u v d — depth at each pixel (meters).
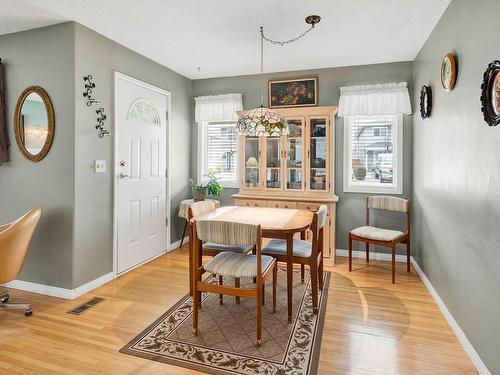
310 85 4.17
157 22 2.85
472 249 1.99
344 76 4.06
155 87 3.91
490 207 1.75
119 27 2.95
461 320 2.18
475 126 1.95
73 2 2.50
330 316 2.55
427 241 3.13
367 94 3.90
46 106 2.89
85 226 2.99
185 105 4.60
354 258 4.11
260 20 2.79
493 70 1.63
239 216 2.90
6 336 2.25
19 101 2.99
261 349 2.11
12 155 3.06
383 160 4.07
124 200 3.48
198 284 2.28
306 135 3.93
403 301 2.82
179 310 2.66
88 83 2.96
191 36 3.15
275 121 2.60
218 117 4.51
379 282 3.26
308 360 1.98
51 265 2.94
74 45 2.82
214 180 4.47
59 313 2.59
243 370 1.89
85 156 2.96
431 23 2.82
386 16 2.70
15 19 2.77
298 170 3.99
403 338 2.23
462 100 2.17
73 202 2.86
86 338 2.22
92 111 3.03
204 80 4.68
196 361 1.97
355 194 4.11
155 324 2.42
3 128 3.03
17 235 2.53
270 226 2.48
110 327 2.38
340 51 3.53
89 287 3.05
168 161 4.22
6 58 3.05
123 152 3.45
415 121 3.68
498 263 1.66
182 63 3.98
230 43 3.32
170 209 4.32
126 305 2.75
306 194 3.96
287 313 2.60
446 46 2.53
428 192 3.08
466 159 2.09
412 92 3.81
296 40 3.23
